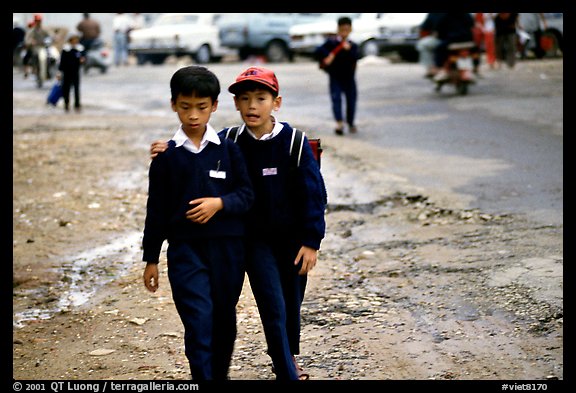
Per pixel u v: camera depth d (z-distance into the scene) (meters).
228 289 4.70
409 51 29.92
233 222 4.67
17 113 20.89
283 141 4.77
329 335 6.06
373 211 9.75
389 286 7.09
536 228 8.51
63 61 21.45
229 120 18.30
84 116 20.25
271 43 34.50
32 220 9.89
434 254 7.91
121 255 8.48
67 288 7.47
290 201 4.81
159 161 4.61
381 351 5.74
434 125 16.16
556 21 28.72
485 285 6.90
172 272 4.64
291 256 4.92
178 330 6.33
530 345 5.69
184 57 37.47
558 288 6.66
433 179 11.14
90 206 10.55
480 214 9.22
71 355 5.93
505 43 25.86
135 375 5.52
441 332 6.02
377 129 16.08
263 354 5.80
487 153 12.91
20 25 36.28
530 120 15.97
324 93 23.22
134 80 30.55
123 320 6.57
